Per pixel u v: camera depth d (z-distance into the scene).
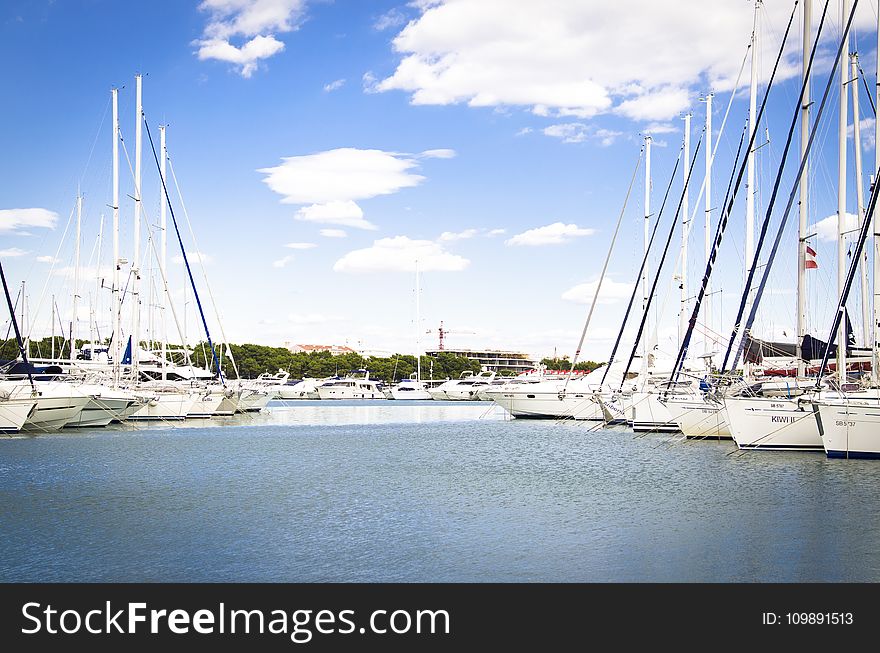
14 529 23.27
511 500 28.31
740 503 27.31
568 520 24.64
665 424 57.41
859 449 36.50
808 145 39.09
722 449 45.38
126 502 27.58
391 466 38.34
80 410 53.44
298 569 19.47
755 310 39.78
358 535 22.62
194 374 79.31
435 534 22.77
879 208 38.25
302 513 25.77
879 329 37.16
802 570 19.16
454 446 49.34
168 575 19.06
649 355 60.69
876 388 36.81
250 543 21.72
